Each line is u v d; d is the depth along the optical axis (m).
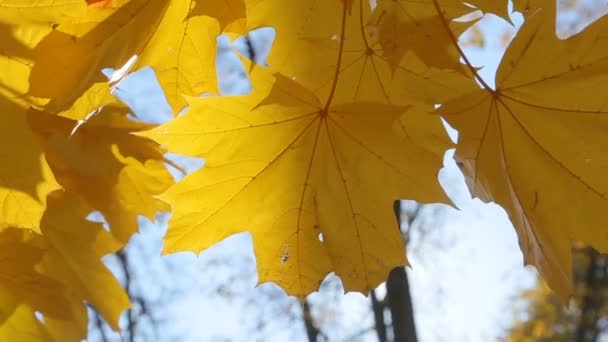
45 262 0.51
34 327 0.50
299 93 0.43
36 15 0.40
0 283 0.49
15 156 0.42
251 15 0.45
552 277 0.44
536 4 0.43
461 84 0.44
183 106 0.45
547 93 0.42
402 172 0.45
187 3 0.43
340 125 0.44
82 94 0.40
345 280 0.47
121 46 0.42
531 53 0.41
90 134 0.50
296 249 0.47
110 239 0.53
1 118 0.42
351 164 0.45
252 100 0.43
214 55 0.45
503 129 0.43
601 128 0.42
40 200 0.43
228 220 0.46
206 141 0.44
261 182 0.45
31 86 0.40
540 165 0.43
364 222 0.46
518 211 0.44
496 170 0.43
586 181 0.43
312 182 0.46
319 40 0.45
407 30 0.42
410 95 0.45
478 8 0.42
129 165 0.52
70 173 0.50
